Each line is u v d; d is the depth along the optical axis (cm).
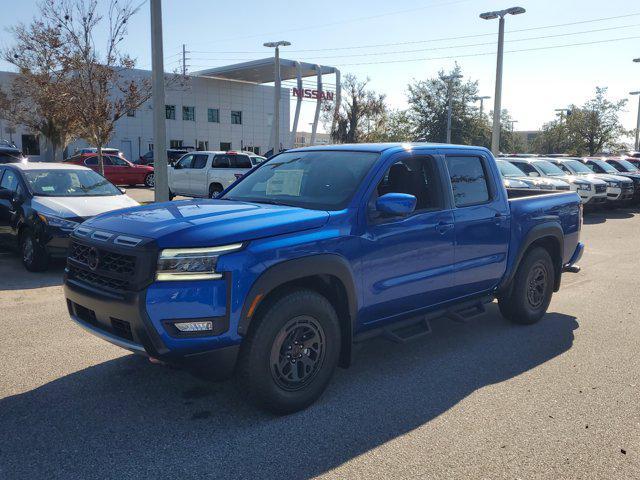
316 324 382
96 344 512
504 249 538
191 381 433
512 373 459
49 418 370
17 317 593
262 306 358
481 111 4659
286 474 308
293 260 361
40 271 817
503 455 330
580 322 614
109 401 397
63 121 2045
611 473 312
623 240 1260
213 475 306
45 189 866
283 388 372
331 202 416
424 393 418
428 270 459
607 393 420
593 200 1761
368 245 407
